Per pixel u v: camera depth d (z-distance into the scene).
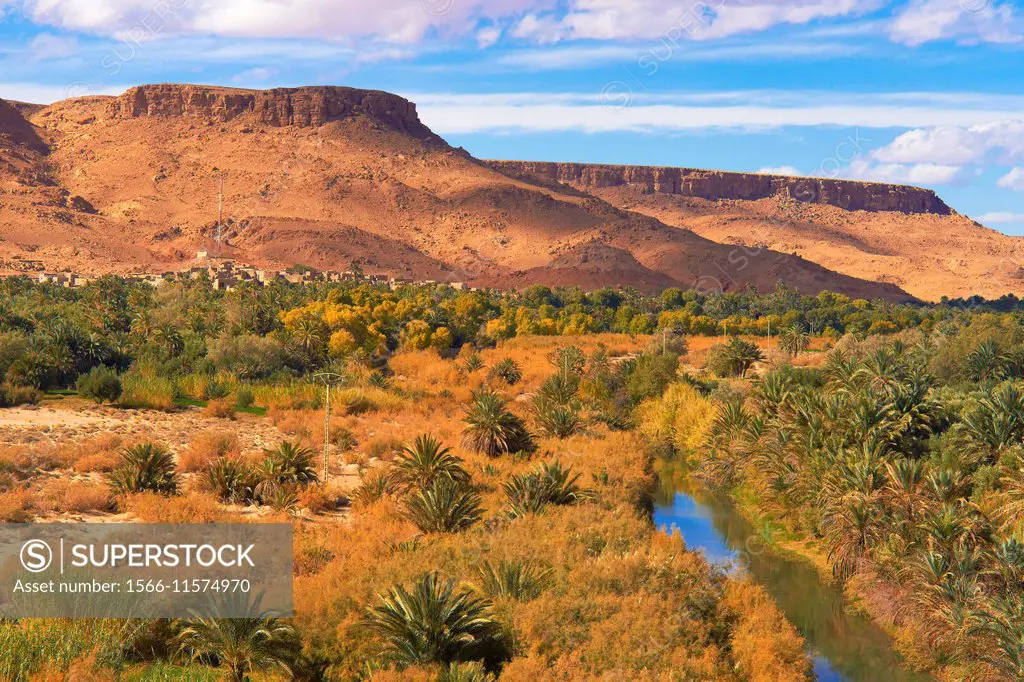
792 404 51.41
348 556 28.25
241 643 19.61
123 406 63.47
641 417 70.25
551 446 54.12
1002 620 26.06
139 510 31.84
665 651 23.50
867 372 61.09
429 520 33.12
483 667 21.31
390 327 118.81
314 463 44.59
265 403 68.12
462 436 52.66
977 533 31.78
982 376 71.19
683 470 56.31
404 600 21.59
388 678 19.47
